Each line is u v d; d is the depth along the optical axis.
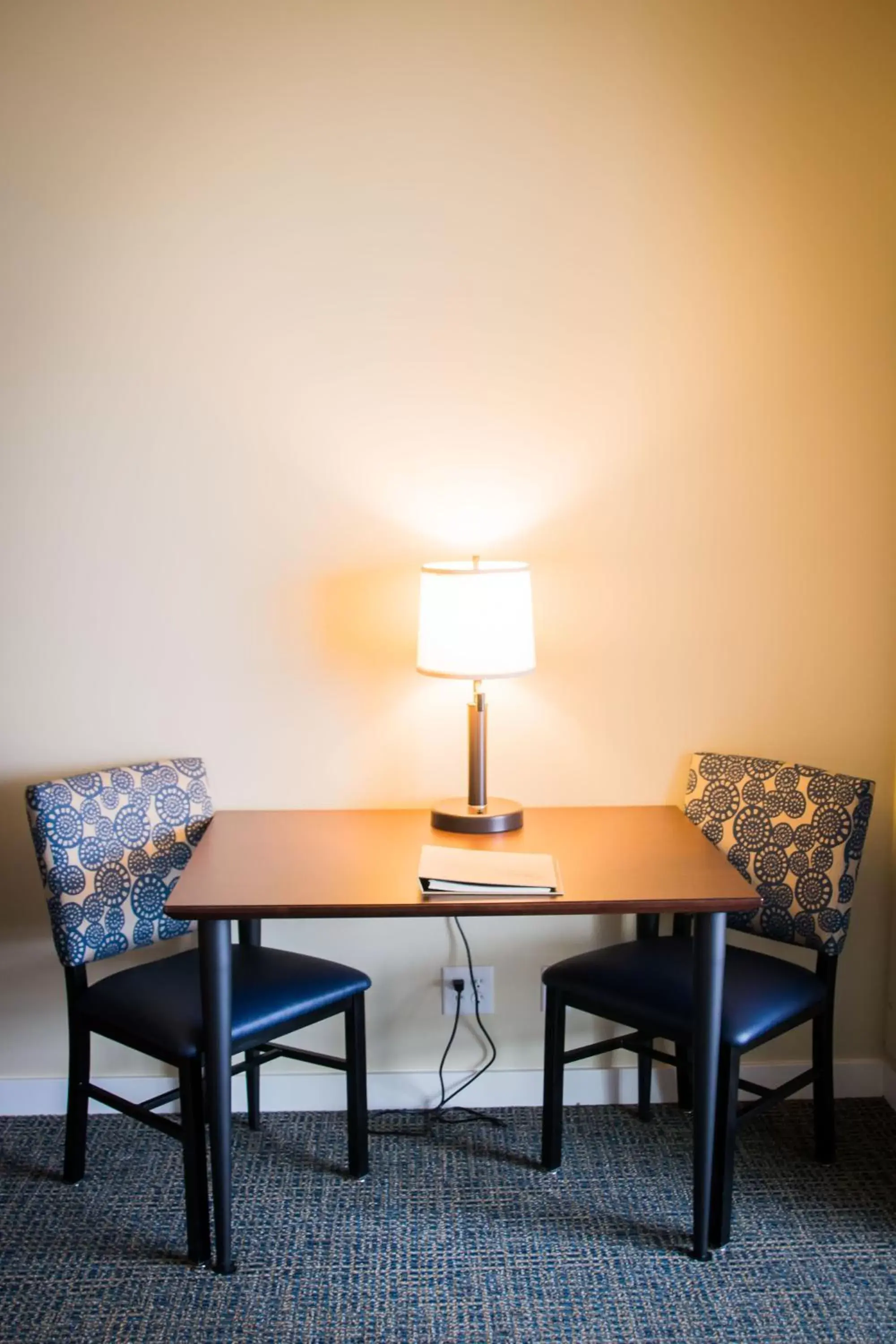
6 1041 2.84
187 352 2.65
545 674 2.78
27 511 2.68
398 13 2.57
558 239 2.65
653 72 2.60
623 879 2.27
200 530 2.71
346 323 2.66
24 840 2.77
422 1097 2.88
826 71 2.61
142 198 2.60
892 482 2.73
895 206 2.65
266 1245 2.34
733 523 2.74
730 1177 2.30
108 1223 2.41
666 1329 2.10
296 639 2.75
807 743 2.82
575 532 2.74
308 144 2.60
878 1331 2.09
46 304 2.62
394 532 2.73
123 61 2.56
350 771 2.80
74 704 2.74
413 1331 2.10
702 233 2.65
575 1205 2.46
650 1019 2.34
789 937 2.58
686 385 2.70
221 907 2.12
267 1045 2.76
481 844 2.51
